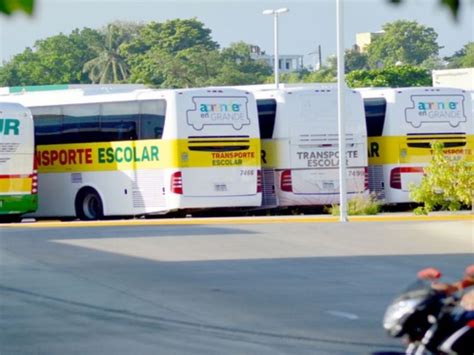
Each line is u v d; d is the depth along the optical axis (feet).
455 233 212.64
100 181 282.56
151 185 272.92
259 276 158.30
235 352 105.81
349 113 285.23
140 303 135.54
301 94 284.41
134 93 276.62
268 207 285.02
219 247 193.67
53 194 291.58
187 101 269.44
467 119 297.94
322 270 164.35
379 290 144.25
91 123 284.00
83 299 138.92
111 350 107.24
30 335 115.65
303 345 109.29
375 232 216.33
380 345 108.99
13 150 273.75
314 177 284.41
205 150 269.85
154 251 188.55
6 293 144.15
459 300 71.10
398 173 292.81
